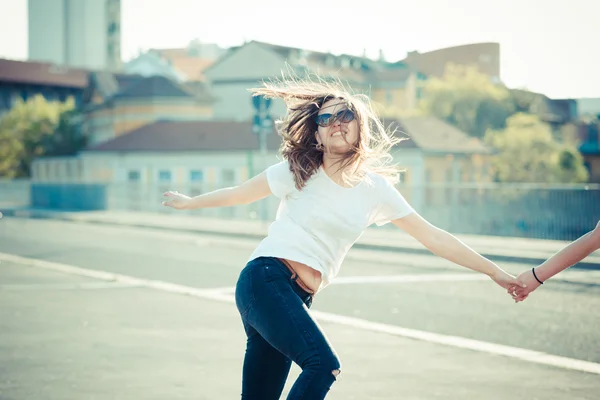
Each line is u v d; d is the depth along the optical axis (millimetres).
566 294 11180
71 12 144875
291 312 3227
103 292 11055
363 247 18922
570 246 3617
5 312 9312
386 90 83250
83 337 7812
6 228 26875
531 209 21219
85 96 77000
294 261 3389
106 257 16297
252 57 68125
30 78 87375
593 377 6258
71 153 65062
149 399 5570
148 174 51688
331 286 11773
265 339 3354
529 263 16078
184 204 3646
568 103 88188
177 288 11469
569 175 55906
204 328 8320
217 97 66125
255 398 3488
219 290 11258
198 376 6246
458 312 9398
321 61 78125
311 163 3414
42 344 7461
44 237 22391
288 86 3574
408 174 49500
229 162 49625
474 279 12664
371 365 6664
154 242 20531
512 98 70625
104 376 6234
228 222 27172
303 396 3072
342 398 5617
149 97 63531
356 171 3418
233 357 6930
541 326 8492
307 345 3164
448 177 52375
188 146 50938
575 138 76000
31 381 6062
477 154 54812
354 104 3408
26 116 65500
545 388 5906
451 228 22719
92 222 30078
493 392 5793
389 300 10359
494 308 9734
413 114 67188
